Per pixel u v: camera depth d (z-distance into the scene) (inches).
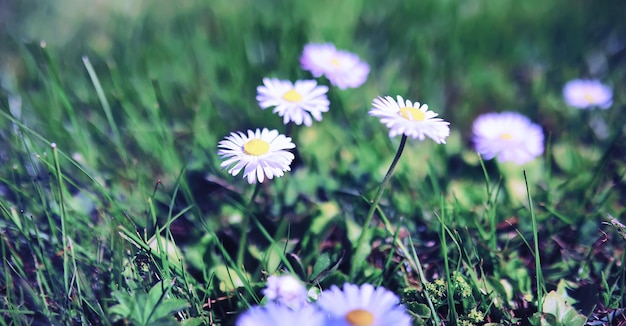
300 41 16.3
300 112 10.8
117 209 10.6
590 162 12.7
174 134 13.4
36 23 17.5
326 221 10.9
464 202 11.9
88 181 11.8
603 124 14.1
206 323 9.7
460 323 9.5
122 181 12.1
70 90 14.3
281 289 9.2
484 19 17.9
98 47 16.6
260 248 10.8
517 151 12.5
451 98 15.2
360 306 8.6
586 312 9.9
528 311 9.9
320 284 10.1
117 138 12.5
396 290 10.4
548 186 12.2
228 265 10.4
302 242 10.7
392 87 14.9
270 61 16.1
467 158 12.9
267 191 12.1
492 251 10.5
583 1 19.3
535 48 17.1
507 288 10.3
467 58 16.5
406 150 13.0
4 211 10.1
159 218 11.3
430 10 18.3
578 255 10.9
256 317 8.4
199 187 12.2
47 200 10.9
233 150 9.8
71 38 17.0
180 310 9.6
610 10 18.7
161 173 12.6
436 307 9.8
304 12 18.5
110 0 19.0
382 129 13.5
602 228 11.1
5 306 9.5
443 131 9.3
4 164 11.9
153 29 17.3
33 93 14.2
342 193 11.8
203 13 18.4
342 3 19.1
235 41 16.4
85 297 9.5
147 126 13.6
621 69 16.0
